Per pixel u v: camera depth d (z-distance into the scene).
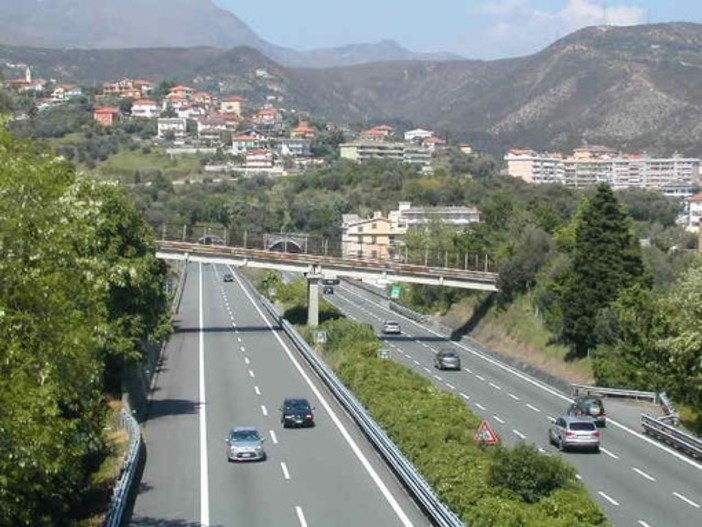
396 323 107.88
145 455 49.44
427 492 37.12
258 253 103.75
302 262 103.94
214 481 43.88
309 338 93.06
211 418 59.44
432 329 112.88
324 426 56.97
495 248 118.81
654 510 40.59
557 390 74.31
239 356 86.12
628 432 58.69
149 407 63.28
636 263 80.12
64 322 28.92
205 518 37.62
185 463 47.62
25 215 28.22
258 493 41.59
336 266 104.00
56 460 28.20
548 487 36.50
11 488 27.23
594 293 79.06
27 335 28.09
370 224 182.25
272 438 53.56
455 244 125.12
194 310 123.31
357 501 40.22
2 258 27.75
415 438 45.09
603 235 79.88
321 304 112.94
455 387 74.31
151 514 38.28
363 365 66.44
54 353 28.44
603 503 41.72
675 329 63.19
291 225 189.25
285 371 78.06
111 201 57.25
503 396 70.69
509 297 101.12
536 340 89.25
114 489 40.06
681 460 50.97
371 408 56.47
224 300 136.62
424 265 110.62
